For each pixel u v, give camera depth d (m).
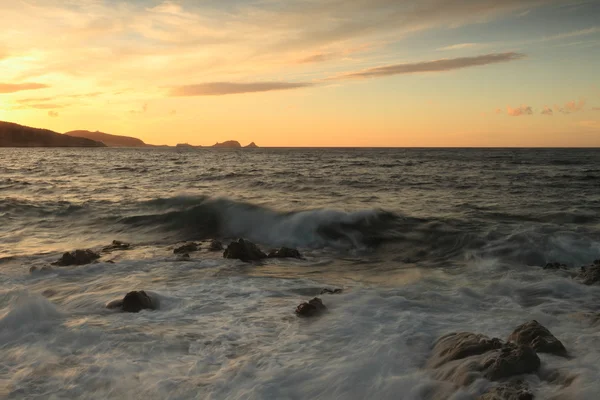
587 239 12.69
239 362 5.43
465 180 31.86
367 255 12.97
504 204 19.95
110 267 10.88
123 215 18.52
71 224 17.53
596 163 56.62
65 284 9.39
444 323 6.59
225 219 17.09
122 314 7.37
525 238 12.92
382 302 7.70
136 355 5.68
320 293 8.62
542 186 27.67
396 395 4.46
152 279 9.79
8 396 4.70
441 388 4.48
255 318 7.12
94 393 4.75
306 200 21.05
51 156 96.19
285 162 63.00
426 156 87.50
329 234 15.04
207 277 9.99
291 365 5.28
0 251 13.27
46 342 6.10
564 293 8.27
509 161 63.25
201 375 5.13
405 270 10.88
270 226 16.06
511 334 5.70
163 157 87.75
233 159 75.75
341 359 5.36
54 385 4.92
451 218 16.17
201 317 7.20
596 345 5.46
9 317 6.82
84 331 6.42
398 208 18.61
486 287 8.69
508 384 4.36
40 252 13.10
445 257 12.34
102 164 58.78
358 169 45.28
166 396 4.66
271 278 9.95
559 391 4.19
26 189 27.67
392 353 5.41
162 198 20.75
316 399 4.53
